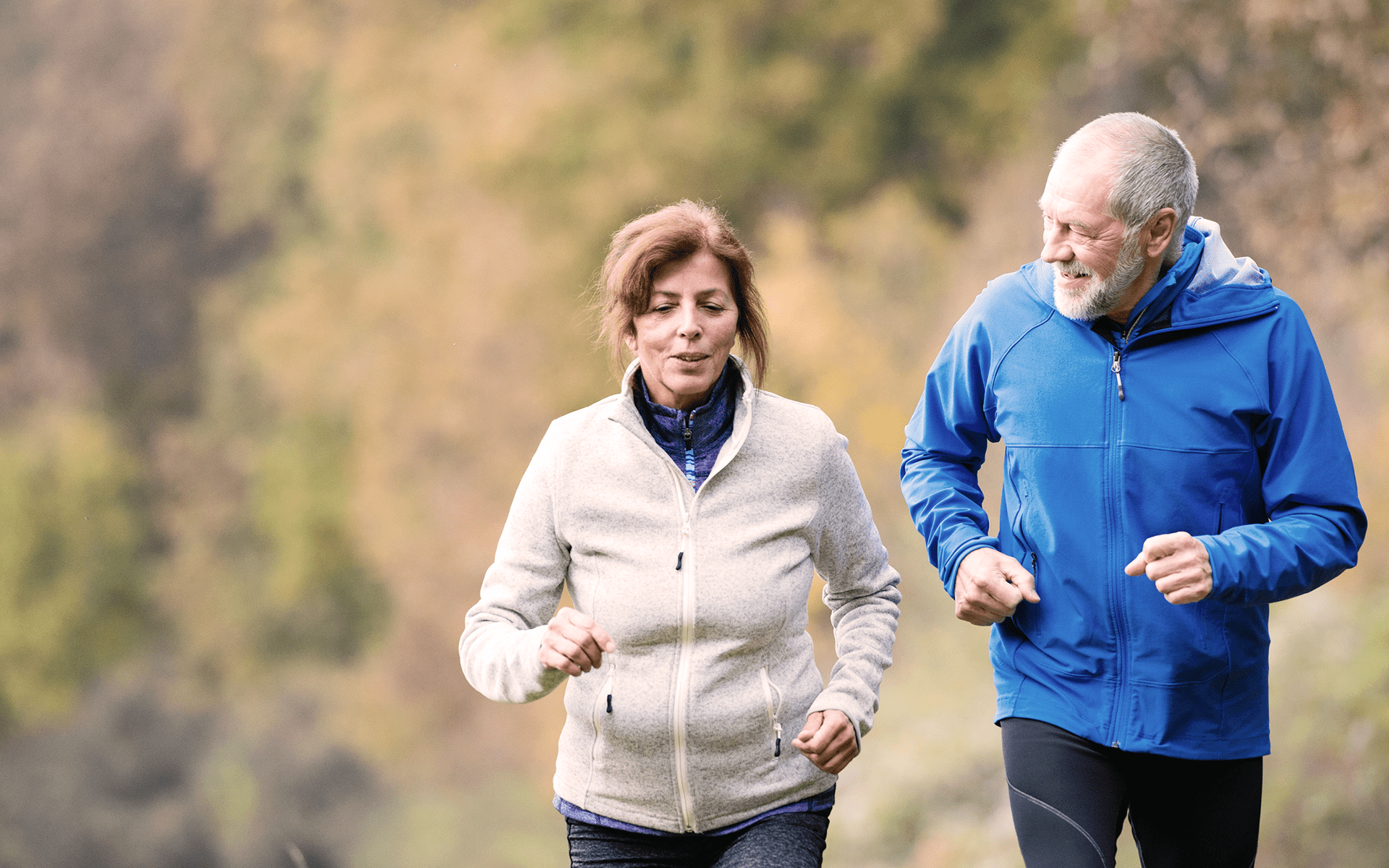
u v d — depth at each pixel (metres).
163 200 59.53
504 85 43.12
